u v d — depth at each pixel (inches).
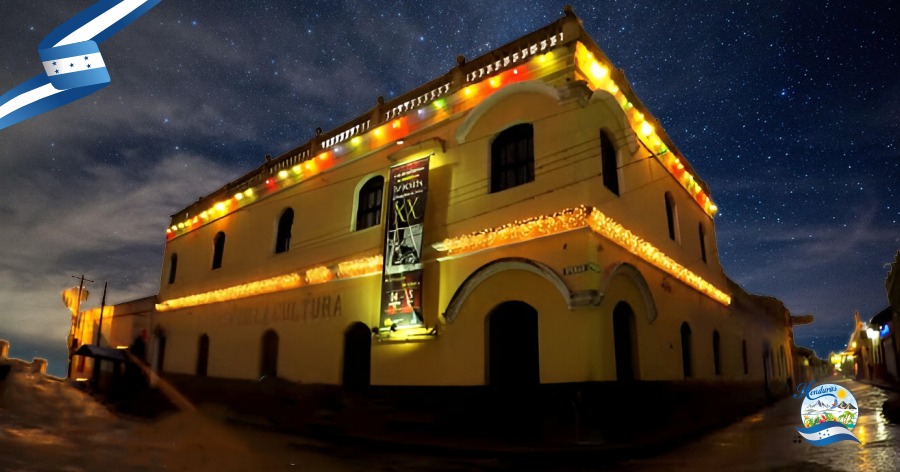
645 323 514.9
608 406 412.8
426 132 583.5
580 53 484.7
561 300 440.8
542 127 490.6
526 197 483.2
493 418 454.3
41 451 374.9
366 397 549.3
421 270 528.7
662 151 647.1
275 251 737.0
